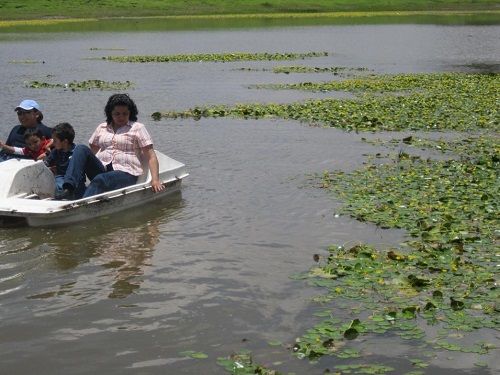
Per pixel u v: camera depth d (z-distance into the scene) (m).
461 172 11.40
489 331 6.09
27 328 6.22
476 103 19.12
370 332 6.08
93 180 9.56
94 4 78.56
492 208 9.33
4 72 29.06
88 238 8.52
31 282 7.21
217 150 13.59
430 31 55.62
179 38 49.75
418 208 9.43
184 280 7.26
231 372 5.48
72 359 5.70
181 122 16.80
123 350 5.84
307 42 46.34
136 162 10.08
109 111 10.15
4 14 71.69
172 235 8.65
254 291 6.96
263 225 9.00
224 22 66.94
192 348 5.87
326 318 6.37
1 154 10.70
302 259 7.82
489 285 6.97
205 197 10.31
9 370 5.54
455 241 8.14
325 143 14.18
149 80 26.03
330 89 23.23
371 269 7.41
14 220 9.09
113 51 39.75
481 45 43.94
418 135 14.99
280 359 5.67
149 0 82.62
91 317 6.43
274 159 12.77
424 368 5.51
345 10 83.75
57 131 10.16
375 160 12.56
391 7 86.12
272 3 84.81
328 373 5.44
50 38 49.47
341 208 9.57
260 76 27.45
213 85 24.58
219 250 8.12
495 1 91.25
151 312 6.53
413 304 6.61
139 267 7.61
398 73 28.72
